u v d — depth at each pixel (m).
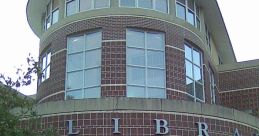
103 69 22.81
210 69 29.05
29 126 15.47
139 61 23.17
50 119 19.55
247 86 30.88
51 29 25.50
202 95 25.70
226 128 20.38
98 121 19.02
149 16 23.91
